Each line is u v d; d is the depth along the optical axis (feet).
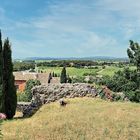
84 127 68.69
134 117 75.92
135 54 104.32
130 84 103.19
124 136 63.82
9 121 81.87
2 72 92.89
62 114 81.56
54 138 63.52
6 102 95.25
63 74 254.68
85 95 103.24
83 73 494.59
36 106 97.71
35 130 69.41
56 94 101.50
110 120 72.90
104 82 113.39
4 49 97.71
